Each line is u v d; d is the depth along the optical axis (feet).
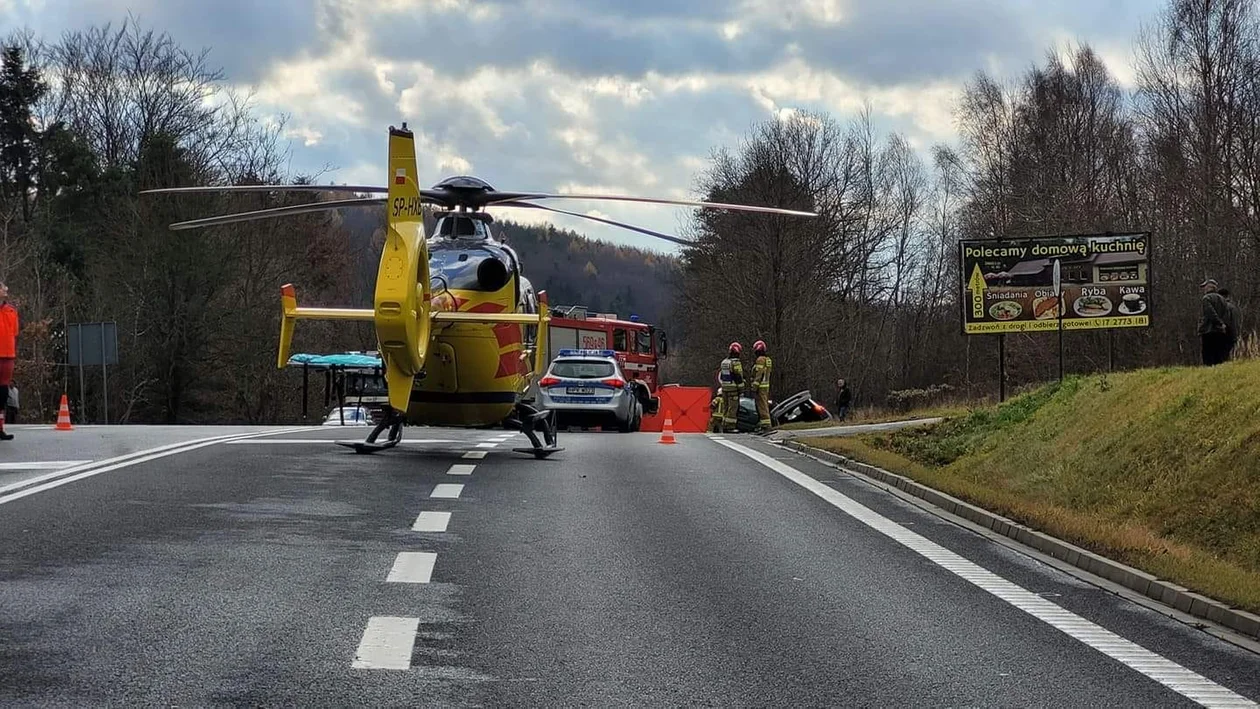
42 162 196.24
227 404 185.16
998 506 42.29
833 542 36.37
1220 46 152.25
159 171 178.60
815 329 205.26
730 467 56.85
